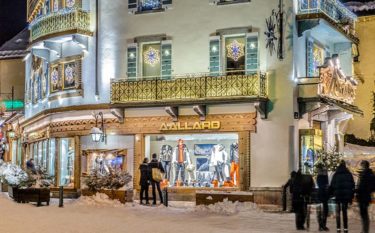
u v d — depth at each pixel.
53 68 30.34
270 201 24.17
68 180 29.20
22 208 21.83
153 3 27.20
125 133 27.05
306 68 25.94
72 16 27.92
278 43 24.50
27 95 37.38
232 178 25.70
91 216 19.53
